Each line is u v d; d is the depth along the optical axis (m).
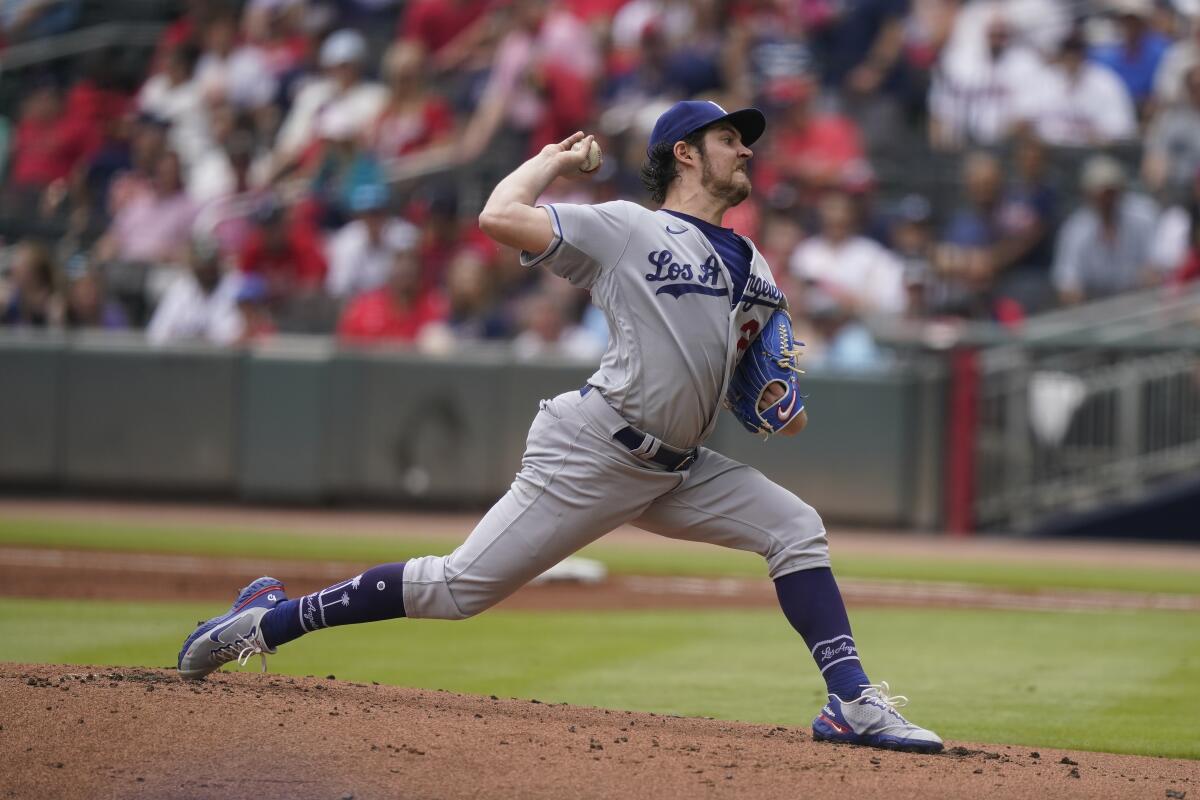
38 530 39.09
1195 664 23.31
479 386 45.91
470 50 59.38
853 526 43.88
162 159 55.28
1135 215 46.19
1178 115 48.59
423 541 37.97
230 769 12.30
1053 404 42.69
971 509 43.19
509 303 49.56
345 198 54.03
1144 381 42.00
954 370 43.25
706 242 14.65
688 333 14.41
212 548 35.88
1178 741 17.17
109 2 67.62
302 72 60.25
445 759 12.86
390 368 46.50
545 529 14.81
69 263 55.62
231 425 47.28
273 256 51.03
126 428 47.72
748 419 15.36
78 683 14.83
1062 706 19.59
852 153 51.03
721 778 12.77
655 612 28.73
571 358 45.31
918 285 45.41
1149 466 42.09
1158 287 45.72
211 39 61.88
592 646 24.42
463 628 26.30
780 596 15.12
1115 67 51.97
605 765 13.00
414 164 54.59
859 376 43.59
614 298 14.48
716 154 14.91
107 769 12.21
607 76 55.03
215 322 49.41
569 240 14.34
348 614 15.23
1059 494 42.69
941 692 20.72
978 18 53.75
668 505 15.26
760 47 53.66
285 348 47.06
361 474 46.69
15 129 61.84
